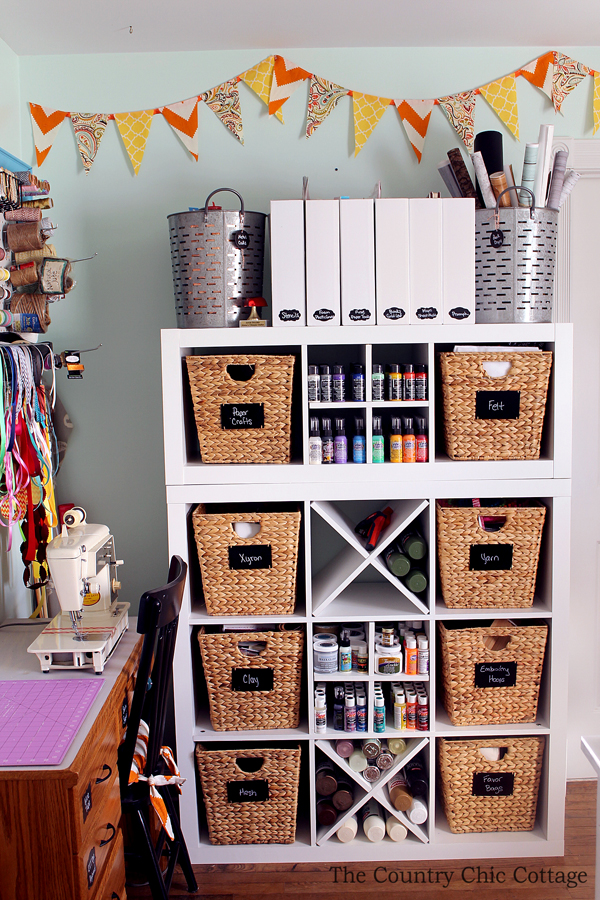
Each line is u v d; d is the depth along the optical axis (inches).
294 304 69.4
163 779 60.2
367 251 68.7
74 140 82.5
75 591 60.1
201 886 70.8
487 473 70.9
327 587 75.1
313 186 82.9
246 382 70.1
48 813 45.0
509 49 81.8
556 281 85.0
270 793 73.6
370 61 81.7
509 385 70.5
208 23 74.2
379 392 71.1
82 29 75.0
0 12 70.6
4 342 68.5
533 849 74.6
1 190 68.7
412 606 75.8
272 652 72.3
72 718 51.1
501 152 74.4
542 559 75.8
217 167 82.6
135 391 85.3
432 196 69.6
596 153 82.7
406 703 73.9
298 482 70.7
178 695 72.5
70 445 85.9
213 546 71.2
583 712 90.8
